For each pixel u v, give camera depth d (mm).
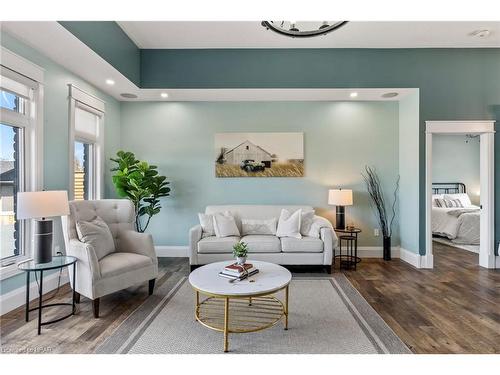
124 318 2527
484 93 4051
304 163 4680
